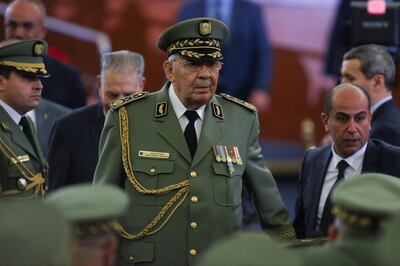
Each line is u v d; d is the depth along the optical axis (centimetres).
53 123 1550
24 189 1245
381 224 766
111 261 775
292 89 2544
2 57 1264
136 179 1102
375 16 1533
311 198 1212
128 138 1116
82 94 1775
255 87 2339
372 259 759
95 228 761
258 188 1158
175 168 1102
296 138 2558
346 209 774
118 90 1363
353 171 1188
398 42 1553
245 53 2302
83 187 799
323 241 1000
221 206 1101
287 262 663
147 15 2458
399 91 2445
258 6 2316
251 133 1158
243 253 663
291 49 2534
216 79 1106
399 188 799
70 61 2425
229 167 1111
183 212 1095
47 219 658
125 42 2459
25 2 1742
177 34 1095
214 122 1128
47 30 2420
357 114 1168
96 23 2439
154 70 2473
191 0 2311
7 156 1237
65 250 655
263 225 1168
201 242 1090
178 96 1122
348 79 1347
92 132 1408
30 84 1270
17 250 644
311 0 2528
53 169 1403
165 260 1092
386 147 1183
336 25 2284
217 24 1100
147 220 1098
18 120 1279
